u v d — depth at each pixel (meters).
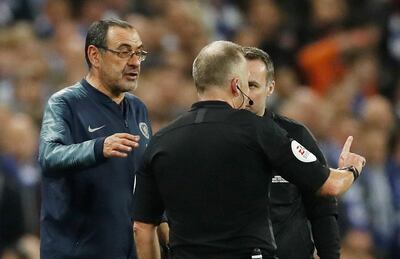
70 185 21.17
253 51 20.86
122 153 19.67
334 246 20.77
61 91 21.53
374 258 36.53
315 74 45.94
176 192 19.25
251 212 18.95
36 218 33.50
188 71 43.47
